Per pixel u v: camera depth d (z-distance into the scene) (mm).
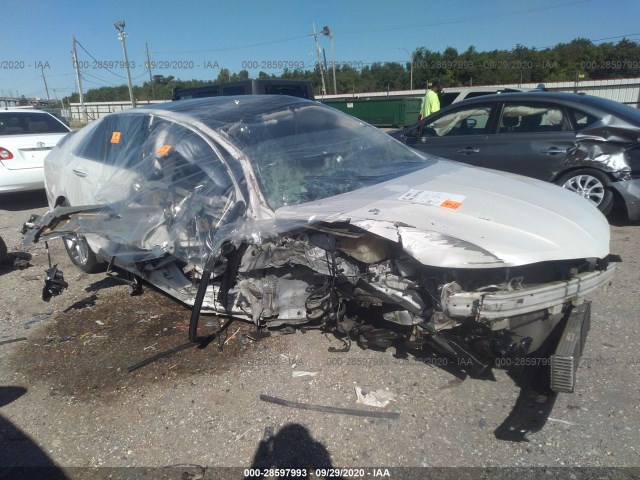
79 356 3477
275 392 2969
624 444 2461
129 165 3969
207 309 3555
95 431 2754
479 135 6383
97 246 4367
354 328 3217
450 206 2951
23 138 7852
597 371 3047
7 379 3264
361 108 18344
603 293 4086
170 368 3260
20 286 4785
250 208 3180
